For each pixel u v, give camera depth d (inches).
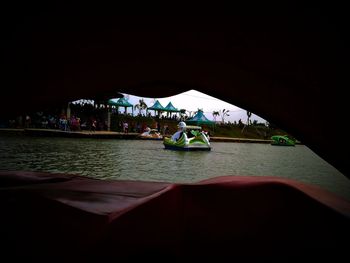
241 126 2362.2
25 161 392.8
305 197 90.0
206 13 66.6
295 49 68.6
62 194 84.4
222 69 88.2
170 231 81.5
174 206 88.2
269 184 99.1
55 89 86.0
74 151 547.5
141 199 85.4
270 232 83.2
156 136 1212.5
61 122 1104.8
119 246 71.3
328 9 56.6
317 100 79.1
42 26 67.9
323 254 74.9
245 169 434.9
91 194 87.3
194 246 81.7
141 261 73.6
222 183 101.7
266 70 80.5
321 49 65.2
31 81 80.6
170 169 384.5
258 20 65.1
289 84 81.0
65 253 64.3
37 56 74.7
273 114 95.5
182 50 82.0
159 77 96.9
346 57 63.4
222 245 81.5
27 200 78.4
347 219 79.0
